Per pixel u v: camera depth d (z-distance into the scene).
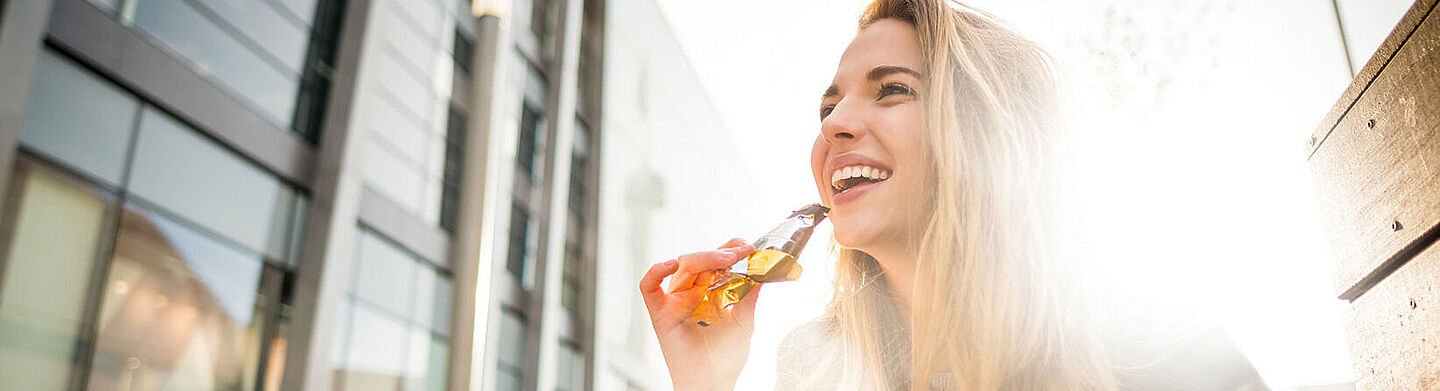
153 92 5.65
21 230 4.82
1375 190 0.38
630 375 12.29
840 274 0.72
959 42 0.64
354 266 7.52
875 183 0.64
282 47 7.05
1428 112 0.32
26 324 4.83
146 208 5.62
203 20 6.25
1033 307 0.57
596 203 12.48
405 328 8.08
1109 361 0.54
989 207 0.60
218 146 6.23
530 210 10.84
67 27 5.10
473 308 6.59
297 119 7.14
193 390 5.84
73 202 5.14
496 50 7.19
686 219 12.73
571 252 12.11
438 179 9.05
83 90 5.24
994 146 0.61
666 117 13.15
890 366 0.67
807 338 0.74
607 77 13.11
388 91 8.44
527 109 11.16
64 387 5.05
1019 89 0.65
